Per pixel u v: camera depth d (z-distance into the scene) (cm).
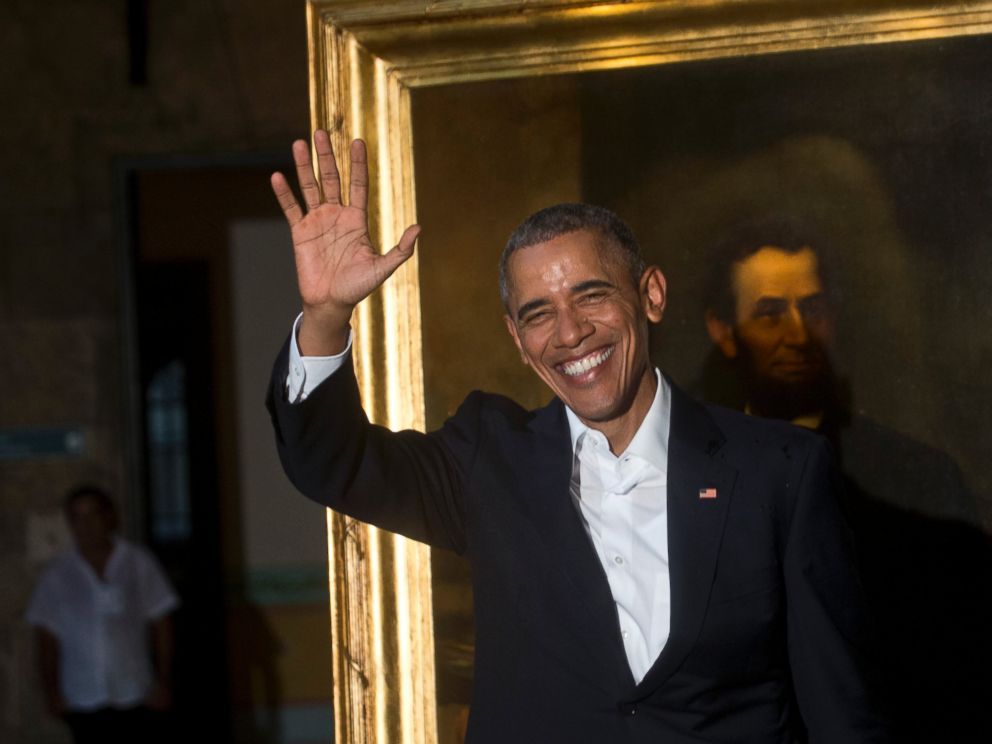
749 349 256
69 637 636
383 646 255
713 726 210
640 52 255
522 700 217
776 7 251
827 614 208
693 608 209
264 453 816
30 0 686
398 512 220
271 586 813
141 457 693
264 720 807
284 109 689
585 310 212
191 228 810
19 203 688
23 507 687
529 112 258
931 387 252
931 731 252
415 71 257
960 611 251
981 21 248
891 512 253
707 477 214
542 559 217
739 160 255
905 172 252
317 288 204
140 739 645
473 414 237
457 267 259
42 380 689
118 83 688
